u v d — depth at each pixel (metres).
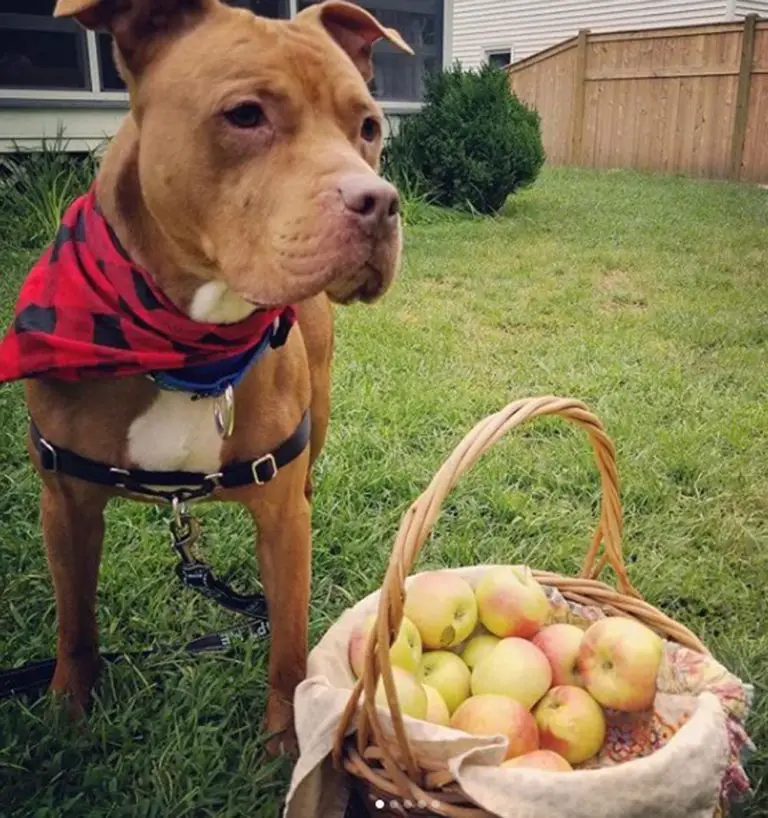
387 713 0.65
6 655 0.97
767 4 6.55
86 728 0.87
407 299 2.46
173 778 0.81
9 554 1.14
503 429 0.67
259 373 0.78
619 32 5.55
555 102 6.00
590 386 1.79
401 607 0.61
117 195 0.73
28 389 0.80
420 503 0.63
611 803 0.62
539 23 7.43
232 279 0.69
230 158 0.68
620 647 0.75
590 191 4.53
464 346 2.06
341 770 0.69
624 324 2.27
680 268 2.92
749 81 5.07
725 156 5.25
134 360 0.72
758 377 1.89
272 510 0.83
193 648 0.97
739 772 0.71
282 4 3.63
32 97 3.04
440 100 3.80
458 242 3.24
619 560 0.85
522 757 0.71
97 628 0.94
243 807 0.79
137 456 0.77
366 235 0.65
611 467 0.81
